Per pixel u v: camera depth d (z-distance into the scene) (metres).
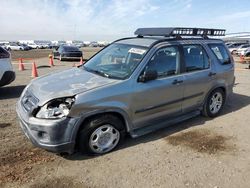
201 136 4.99
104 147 4.20
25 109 4.00
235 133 5.16
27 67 16.81
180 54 5.07
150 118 4.70
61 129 3.69
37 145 3.82
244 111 6.54
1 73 7.78
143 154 4.25
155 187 3.40
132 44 5.01
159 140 4.77
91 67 4.99
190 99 5.31
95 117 4.04
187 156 4.21
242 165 3.98
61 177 3.59
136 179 3.57
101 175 3.65
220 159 4.14
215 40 6.04
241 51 33.09
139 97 4.39
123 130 4.39
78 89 3.94
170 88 4.82
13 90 8.74
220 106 6.13
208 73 5.57
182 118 5.27
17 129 5.10
